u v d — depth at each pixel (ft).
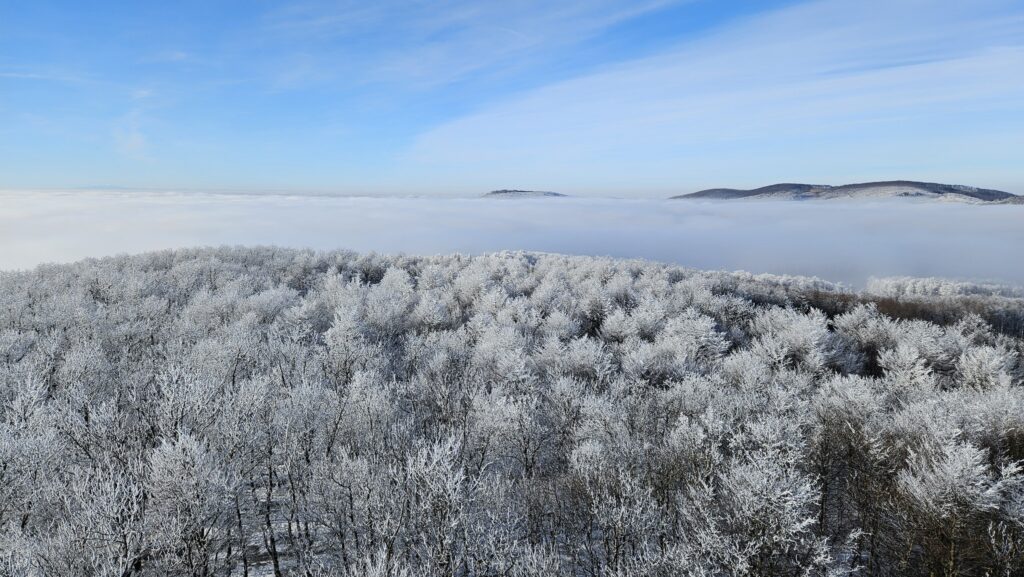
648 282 264.52
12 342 112.37
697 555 55.98
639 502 62.95
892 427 82.58
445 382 102.63
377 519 58.03
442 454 58.95
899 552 67.62
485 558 57.41
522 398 94.27
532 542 66.90
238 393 77.25
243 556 61.98
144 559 51.31
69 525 48.65
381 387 95.35
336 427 77.36
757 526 56.65
